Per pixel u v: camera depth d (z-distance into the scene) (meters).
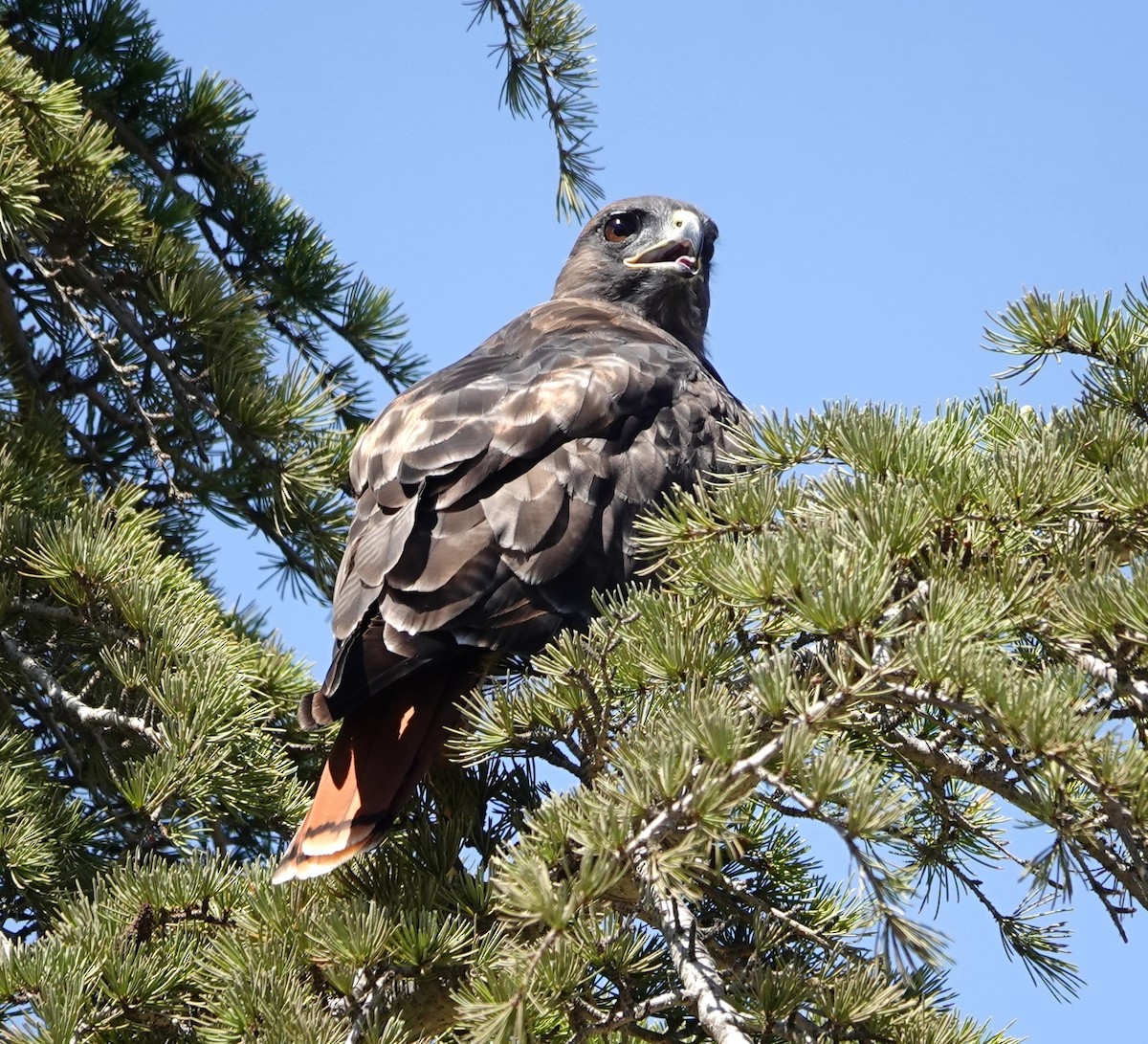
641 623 6.95
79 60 12.52
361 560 9.12
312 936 6.93
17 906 9.39
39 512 10.59
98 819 9.55
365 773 8.04
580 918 6.43
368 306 12.76
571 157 12.87
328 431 11.73
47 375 12.21
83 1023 6.93
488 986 6.05
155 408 12.08
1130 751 5.81
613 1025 6.62
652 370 10.57
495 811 8.68
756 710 6.23
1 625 9.91
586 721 7.09
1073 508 7.06
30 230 10.64
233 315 11.51
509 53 12.69
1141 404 8.02
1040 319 7.96
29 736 9.84
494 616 9.04
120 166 12.80
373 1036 6.61
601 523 9.61
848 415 7.50
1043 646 7.09
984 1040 6.95
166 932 7.54
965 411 8.84
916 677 6.06
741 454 10.55
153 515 11.07
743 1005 6.64
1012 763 6.06
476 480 9.43
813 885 8.09
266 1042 6.45
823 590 6.16
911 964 5.45
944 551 7.20
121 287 11.48
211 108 12.82
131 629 9.73
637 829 5.93
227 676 9.58
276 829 9.52
